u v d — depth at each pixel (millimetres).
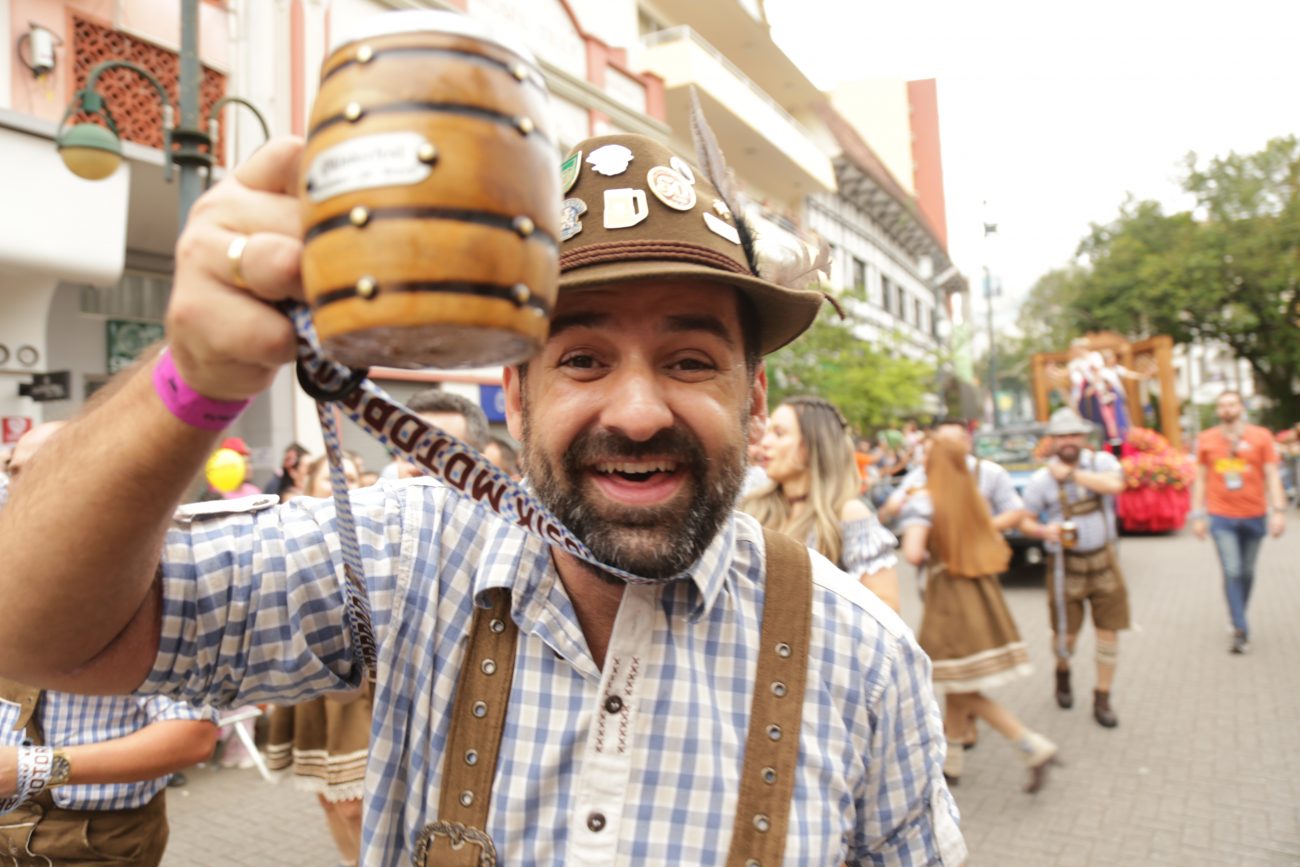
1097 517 5301
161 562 914
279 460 8031
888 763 1107
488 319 520
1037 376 17688
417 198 513
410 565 1078
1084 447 5449
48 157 6176
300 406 8227
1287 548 12203
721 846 968
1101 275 27453
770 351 1270
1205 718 5309
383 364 591
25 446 1944
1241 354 27609
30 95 6348
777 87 23406
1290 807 4027
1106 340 18219
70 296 8133
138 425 685
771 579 1105
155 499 714
